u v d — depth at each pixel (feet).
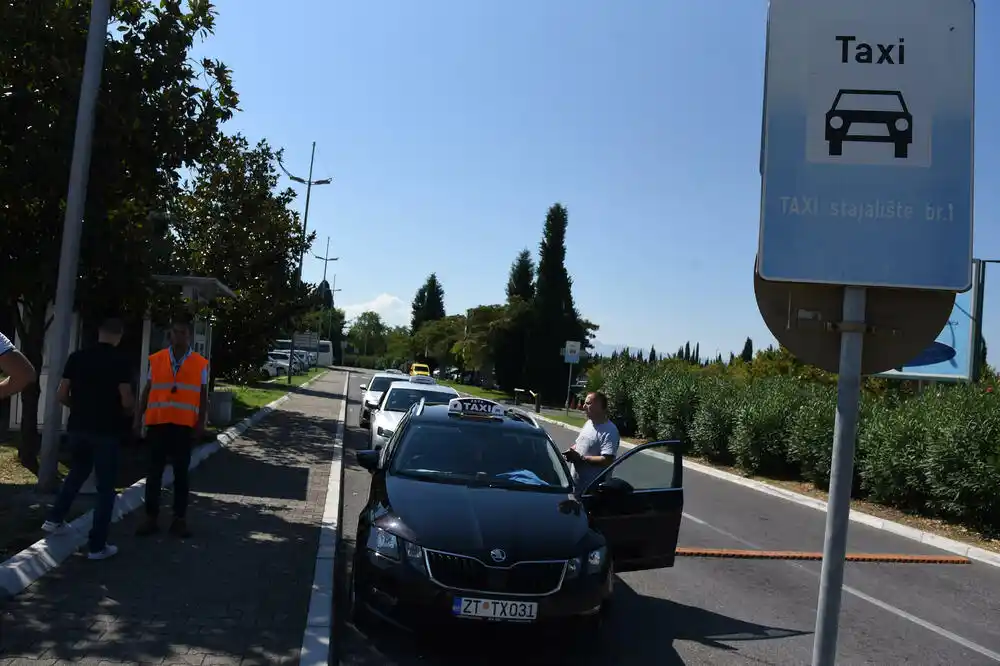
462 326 224.12
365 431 68.23
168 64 32.71
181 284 44.52
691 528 37.09
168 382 24.52
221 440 48.57
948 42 10.37
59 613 17.35
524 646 19.11
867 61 10.34
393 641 18.81
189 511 28.71
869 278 10.12
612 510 21.93
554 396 167.73
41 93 31.63
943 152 10.23
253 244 73.61
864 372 10.50
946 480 40.91
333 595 20.83
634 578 26.91
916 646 21.72
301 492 34.68
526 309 174.70
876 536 39.32
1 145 30.89
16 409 43.65
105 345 21.72
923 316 10.39
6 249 32.22
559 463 23.49
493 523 18.79
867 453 47.88
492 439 23.82
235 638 16.79
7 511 25.55
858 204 10.20
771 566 30.09
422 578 17.54
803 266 10.16
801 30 10.41
